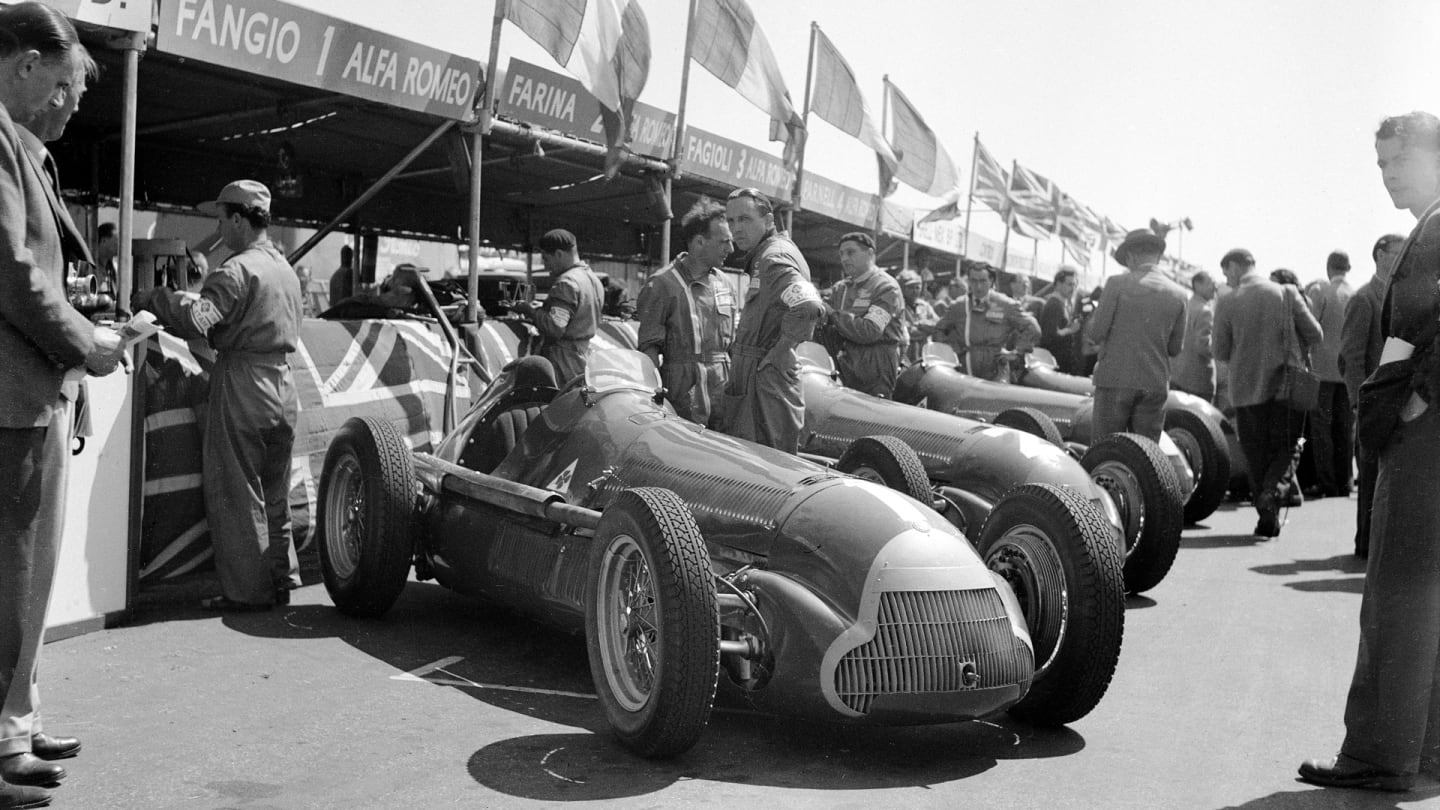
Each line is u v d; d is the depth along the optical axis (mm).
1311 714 4492
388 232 12156
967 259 17312
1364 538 8188
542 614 4625
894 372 7777
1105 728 4285
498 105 7207
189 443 5652
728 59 9203
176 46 5191
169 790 3285
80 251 3475
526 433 5234
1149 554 6605
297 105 7543
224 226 5602
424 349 7406
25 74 3172
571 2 7184
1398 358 3539
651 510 3637
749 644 3723
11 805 3102
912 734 4141
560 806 3262
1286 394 9148
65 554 4852
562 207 12766
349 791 3322
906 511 3961
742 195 5773
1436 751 3576
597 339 8961
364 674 4531
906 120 13008
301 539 6324
